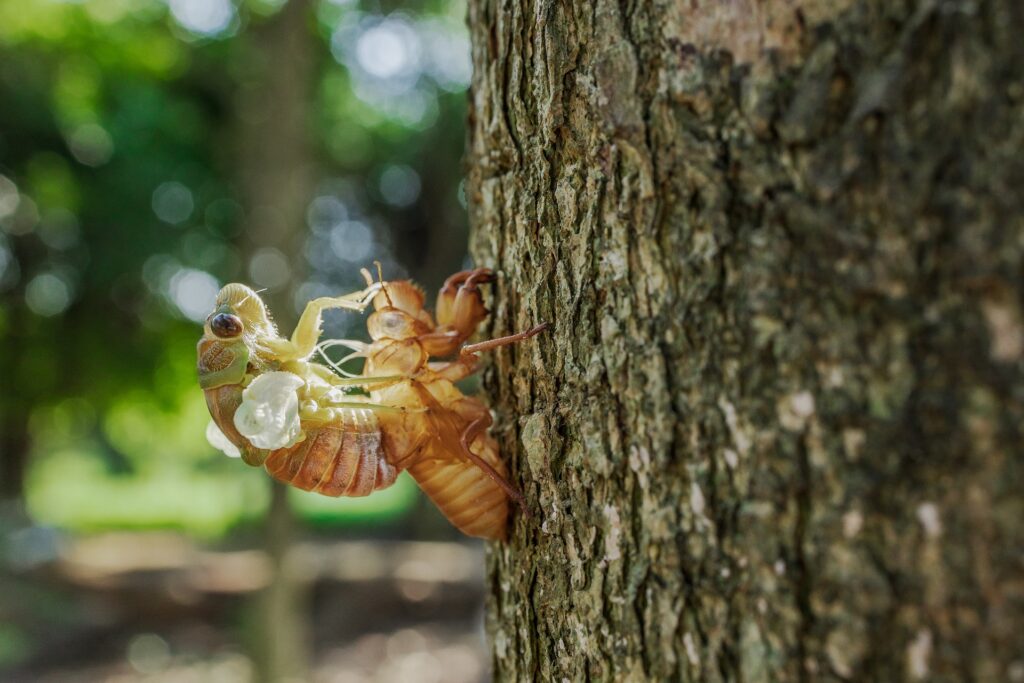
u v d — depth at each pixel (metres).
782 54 0.12
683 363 0.12
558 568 0.14
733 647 0.12
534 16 0.14
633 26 0.13
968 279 0.11
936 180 0.11
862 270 0.12
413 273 1.15
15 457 1.08
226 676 0.54
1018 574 0.11
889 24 0.12
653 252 0.13
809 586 0.12
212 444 0.16
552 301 0.14
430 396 0.15
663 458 0.12
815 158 0.12
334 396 0.15
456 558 0.80
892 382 0.11
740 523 0.12
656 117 0.12
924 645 0.11
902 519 0.11
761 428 0.12
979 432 0.11
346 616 0.63
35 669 0.55
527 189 0.14
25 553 0.80
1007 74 0.11
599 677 0.13
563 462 0.14
